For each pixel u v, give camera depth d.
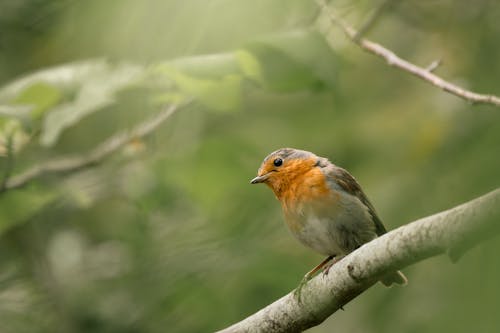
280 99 14.33
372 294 10.97
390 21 13.95
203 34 9.26
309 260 13.07
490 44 12.37
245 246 12.48
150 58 9.65
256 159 13.15
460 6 13.08
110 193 13.27
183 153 12.75
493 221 5.59
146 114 11.95
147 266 12.79
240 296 12.58
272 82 9.34
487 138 9.52
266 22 9.30
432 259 10.15
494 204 5.55
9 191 11.83
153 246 12.88
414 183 11.45
